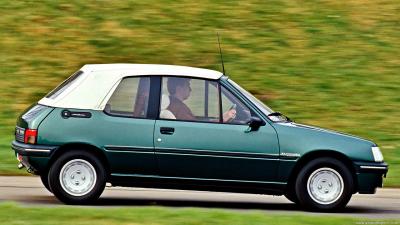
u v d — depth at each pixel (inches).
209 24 1568.7
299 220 639.1
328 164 762.8
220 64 1428.4
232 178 761.0
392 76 1427.2
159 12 1603.1
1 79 1355.8
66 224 589.0
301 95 1349.7
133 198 823.7
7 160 1015.6
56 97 762.2
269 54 1476.4
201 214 643.5
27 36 1499.8
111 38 1499.8
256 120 759.1
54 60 1425.9
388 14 1640.0
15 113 1245.1
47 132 746.2
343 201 764.6
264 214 673.6
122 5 1622.8
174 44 1492.4
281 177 764.0
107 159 749.3
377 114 1298.0
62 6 1608.0
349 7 1660.9
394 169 1047.0
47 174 755.4
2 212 629.3
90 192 749.3
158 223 600.7
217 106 765.9
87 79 762.8
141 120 755.4
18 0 1628.9
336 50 1502.2
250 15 1611.7
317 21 1599.4
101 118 752.3
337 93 1362.0
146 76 766.5
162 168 754.8
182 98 764.0
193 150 753.6
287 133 764.6
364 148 773.9
